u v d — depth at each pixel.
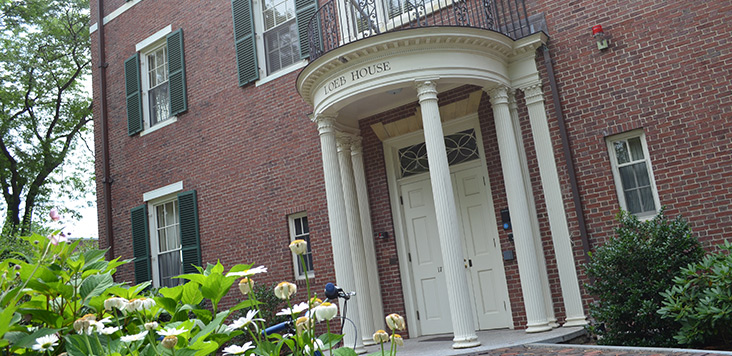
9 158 19.56
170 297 3.11
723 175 6.80
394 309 9.25
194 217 11.60
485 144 8.62
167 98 12.89
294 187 10.34
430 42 7.36
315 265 9.93
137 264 12.65
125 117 13.52
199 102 11.95
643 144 7.43
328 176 8.08
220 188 11.39
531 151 8.05
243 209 10.98
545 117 7.93
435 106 7.30
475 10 8.66
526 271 7.47
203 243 11.50
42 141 20.23
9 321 2.25
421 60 7.34
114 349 2.51
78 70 20.86
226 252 11.12
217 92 11.66
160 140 12.60
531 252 7.52
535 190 7.98
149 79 13.40
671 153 7.14
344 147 9.52
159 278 12.45
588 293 7.43
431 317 9.09
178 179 12.12
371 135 9.72
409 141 9.45
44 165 20.27
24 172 20.03
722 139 6.85
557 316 7.70
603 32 7.70
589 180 7.61
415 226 9.34
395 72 7.34
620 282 6.35
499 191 8.46
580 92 7.78
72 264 2.97
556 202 7.74
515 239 7.63
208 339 2.76
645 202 7.35
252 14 11.20
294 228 10.45
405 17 9.11
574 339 6.86
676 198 7.07
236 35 11.40
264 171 10.77
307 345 2.42
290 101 10.57
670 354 5.17
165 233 12.53
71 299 2.95
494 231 8.57
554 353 5.82
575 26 7.91
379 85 7.38
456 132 9.05
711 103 6.95
